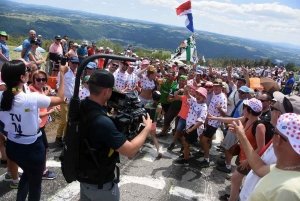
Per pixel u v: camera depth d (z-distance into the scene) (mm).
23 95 2566
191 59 8406
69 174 2207
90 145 2109
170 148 5762
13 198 3369
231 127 2654
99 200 2340
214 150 6172
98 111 2090
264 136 3244
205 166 5125
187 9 8102
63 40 11039
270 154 2520
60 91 2865
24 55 7445
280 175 1605
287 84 15305
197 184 4461
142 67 6914
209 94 6312
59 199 3514
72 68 5031
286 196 1473
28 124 2588
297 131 1588
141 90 6844
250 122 3514
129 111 2367
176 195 4031
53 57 8617
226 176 4887
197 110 4879
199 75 8102
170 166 4988
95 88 2084
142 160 5078
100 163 2164
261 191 1640
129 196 3820
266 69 28172
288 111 2496
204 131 5035
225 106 5395
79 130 2088
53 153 4754
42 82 3674
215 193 4254
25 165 2705
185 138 4957
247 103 3436
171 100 6246
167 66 11969
